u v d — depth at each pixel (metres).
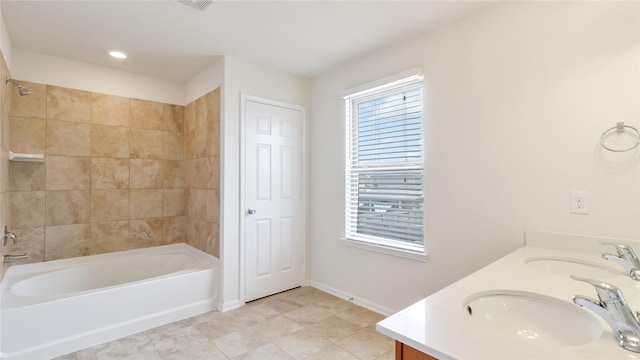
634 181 1.50
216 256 2.84
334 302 2.89
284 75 3.17
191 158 3.34
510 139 1.91
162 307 2.48
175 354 2.04
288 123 3.20
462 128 2.13
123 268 2.96
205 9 2.02
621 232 1.53
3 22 2.10
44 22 2.17
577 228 1.66
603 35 1.59
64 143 2.80
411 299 2.43
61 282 2.63
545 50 1.77
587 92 1.63
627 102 1.52
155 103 3.31
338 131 3.05
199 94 3.17
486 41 2.01
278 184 3.12
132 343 2.18
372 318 2.55
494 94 1.97
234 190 2.80
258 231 2.97
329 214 3.15
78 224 2.87
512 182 1.90
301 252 3.32
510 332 1.04
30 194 2.63
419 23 2.19
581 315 0.96
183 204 3.49
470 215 2.09
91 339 2.14
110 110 3.04
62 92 2.79
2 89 2.08
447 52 2.21
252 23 2.20
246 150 2.88
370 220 2.78
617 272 1.33
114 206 3.06
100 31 2.31
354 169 2.92
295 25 2.23
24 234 2.60
